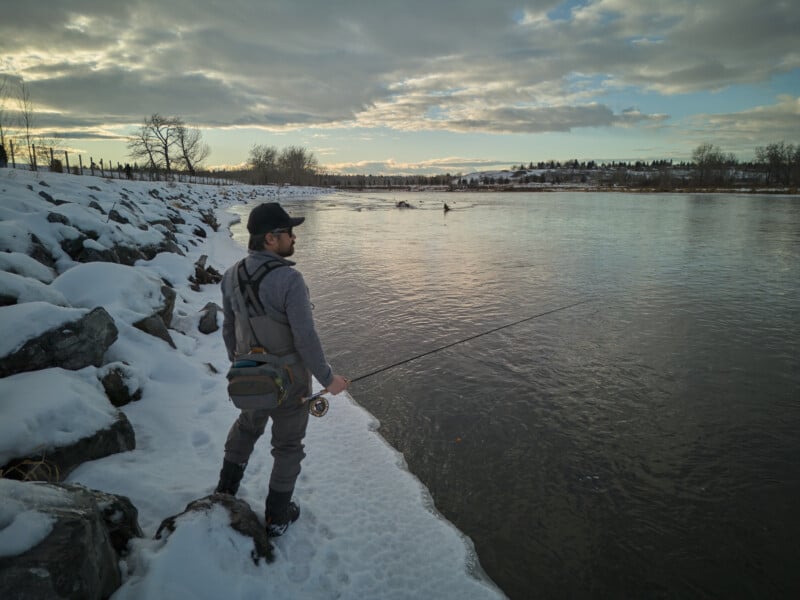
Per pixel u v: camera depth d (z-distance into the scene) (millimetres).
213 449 3564
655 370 5812
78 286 5168
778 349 6465
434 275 11586
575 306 8656
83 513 1953
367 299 9227
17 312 3574
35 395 2973
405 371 5777
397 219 29906
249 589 2213
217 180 80938
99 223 7906
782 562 2936
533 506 3418
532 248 16359
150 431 3629
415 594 2527
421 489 3488
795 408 4863
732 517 3326
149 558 2143
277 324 2436
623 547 3055
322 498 3205
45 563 1667
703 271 11977
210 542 2264
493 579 2775
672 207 41969
